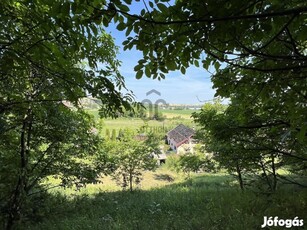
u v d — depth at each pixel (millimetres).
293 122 2812
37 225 8000
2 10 2502
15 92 4285
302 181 10359
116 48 4215
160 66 2605
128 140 15281
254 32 2191
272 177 10742
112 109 3727
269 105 4461
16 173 6766
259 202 7984
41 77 3982
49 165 8023
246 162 8367
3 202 7082
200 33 2207
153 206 9430
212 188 13211
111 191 14758
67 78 3225
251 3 2045
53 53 2809
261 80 3484
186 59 2549
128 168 15344
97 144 8906
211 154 11859
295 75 3154
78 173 8156
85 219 8461
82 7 1995
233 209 7684
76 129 7734
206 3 1979
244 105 4621
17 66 2934
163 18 2146
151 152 15836
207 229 6539
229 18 1913
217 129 6594
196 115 7371
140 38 2301
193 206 9148
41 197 8398
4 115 5648
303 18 2166
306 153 6645
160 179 19562
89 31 2434
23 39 2836
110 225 7633
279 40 2621
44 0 2102
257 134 6582
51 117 6895
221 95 3783
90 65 3391
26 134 7383
